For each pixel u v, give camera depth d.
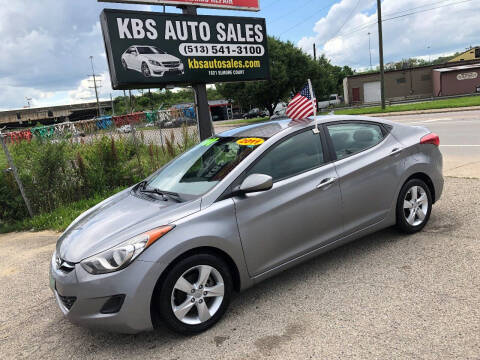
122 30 6.63
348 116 4.06
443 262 3.64
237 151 3.57
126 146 8.95
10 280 4.73
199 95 7.71
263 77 8.15
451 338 2.58
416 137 4.34
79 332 3.33
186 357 2.76
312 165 3.63
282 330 2.93
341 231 3.74
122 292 2.71
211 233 2.97
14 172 7.26
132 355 2.87
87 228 3.28
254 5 8.19
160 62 7.00
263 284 3.69
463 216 4.73
